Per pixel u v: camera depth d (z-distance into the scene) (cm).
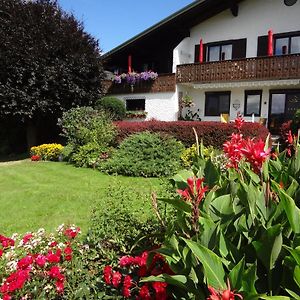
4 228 550
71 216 601
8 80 1568
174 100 1862
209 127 1307
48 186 885
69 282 298
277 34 1680
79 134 1344
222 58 1844
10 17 1634
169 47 2000
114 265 325
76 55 1730
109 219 428
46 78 1630
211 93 1883
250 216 216
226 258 194
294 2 1631
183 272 206
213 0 1698
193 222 212
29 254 324
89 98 1836
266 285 191
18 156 1775
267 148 267
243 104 1786
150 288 249
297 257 164
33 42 1633
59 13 1786
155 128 1396
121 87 2088
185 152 1103
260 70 1625
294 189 242
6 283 275
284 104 1686
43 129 1997
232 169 285
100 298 280
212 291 148
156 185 830
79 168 1202
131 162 1062
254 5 1733
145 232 371
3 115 1661
